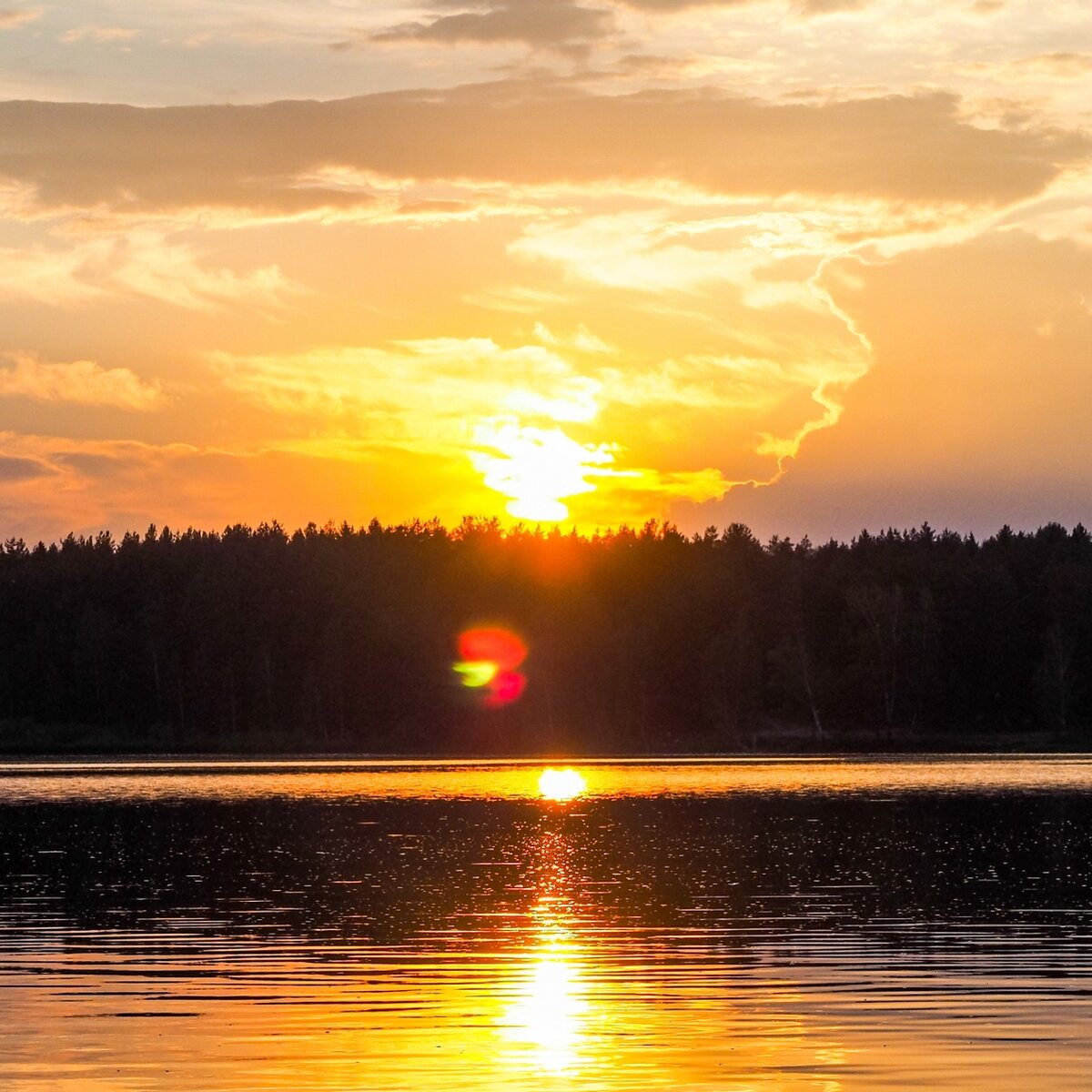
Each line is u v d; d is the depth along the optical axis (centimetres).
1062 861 10944
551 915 8250
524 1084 4853
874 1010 5784
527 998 6044
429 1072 4981
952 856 11262
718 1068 5003
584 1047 5272
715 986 6247
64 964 6844
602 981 6375
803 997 6016
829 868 10481
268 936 7581
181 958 6975
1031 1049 5197
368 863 10969
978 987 6188
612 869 10456
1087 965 6688
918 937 7438
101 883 9862
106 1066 5078
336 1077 4934
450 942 7381
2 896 9175
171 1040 5397
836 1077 4894
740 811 16138
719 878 9894
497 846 12188
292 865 10831
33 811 16975
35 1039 5419
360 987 6275
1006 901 8744
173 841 12950
